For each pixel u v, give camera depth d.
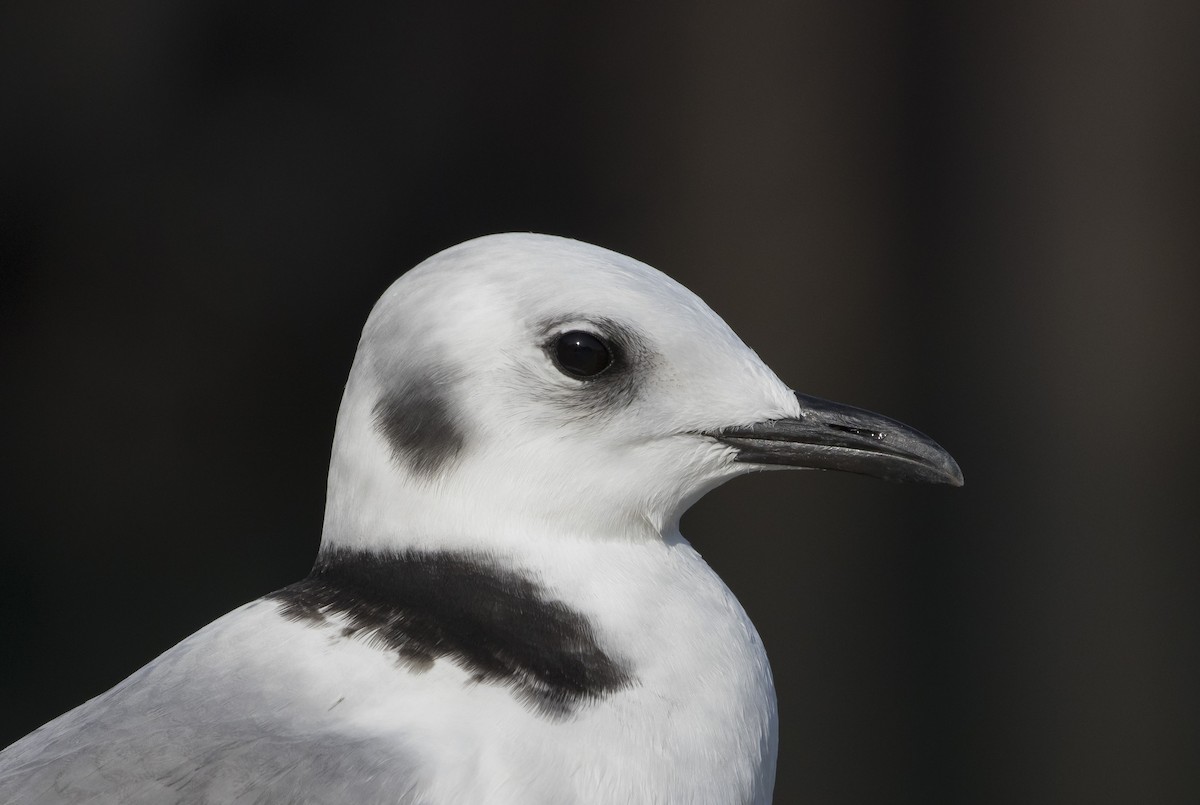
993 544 15.00
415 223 14.66
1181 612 14.05
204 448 14.18
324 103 14.28
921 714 13.02
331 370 14.46
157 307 14.02
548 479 4.73
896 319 16.03
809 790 12.30
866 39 15.76
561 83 15.10
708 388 4.93
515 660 4.48
